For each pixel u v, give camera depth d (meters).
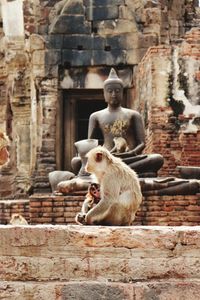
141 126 22.98
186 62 28.73
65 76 31.95
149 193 21.12
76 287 9.48
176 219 21.02
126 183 12.66
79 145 22.48
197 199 21.11
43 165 31.36
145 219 21.05
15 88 32.97
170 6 33.03
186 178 23.39
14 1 32.75
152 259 9.66
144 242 9.68
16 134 32.97
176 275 9.65
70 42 31.98
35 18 32.19
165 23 32.62
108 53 31.84
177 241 9.70
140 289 9.51
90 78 31.97
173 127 28.53
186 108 28.62
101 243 9.64
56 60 31.86
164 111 28.59
